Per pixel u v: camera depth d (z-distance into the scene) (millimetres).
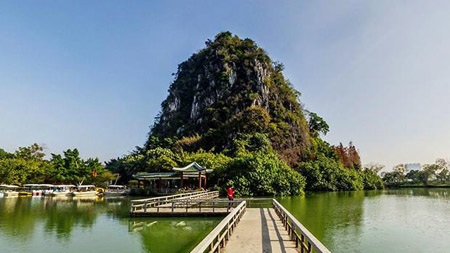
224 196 41750
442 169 99125
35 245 14703
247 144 68312
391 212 28359
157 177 48688
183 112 114125
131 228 18672
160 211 22078
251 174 44188
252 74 99438
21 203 36062
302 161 76750
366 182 78875
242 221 16609
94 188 61500
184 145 82312
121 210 28422
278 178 45281
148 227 18875
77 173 63531
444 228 20344
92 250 13727
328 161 73250
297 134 87500
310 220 23234
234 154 63531
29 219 22891
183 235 16516
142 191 48688
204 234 16688
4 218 23516
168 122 115062
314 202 36562
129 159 78312
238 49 110938
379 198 45156
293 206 32156
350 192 60656
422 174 98750
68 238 16141
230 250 10094
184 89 120625
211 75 106500
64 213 26344
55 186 57469
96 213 26094
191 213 21547
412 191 69875
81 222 21234
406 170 104312
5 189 54000
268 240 11625
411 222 22797
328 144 104250
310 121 113062
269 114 90688
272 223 15844
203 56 122000
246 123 78812
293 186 47094
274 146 75750
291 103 98750
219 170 48062
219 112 92750
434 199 44000
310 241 7152
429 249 15031
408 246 15609
